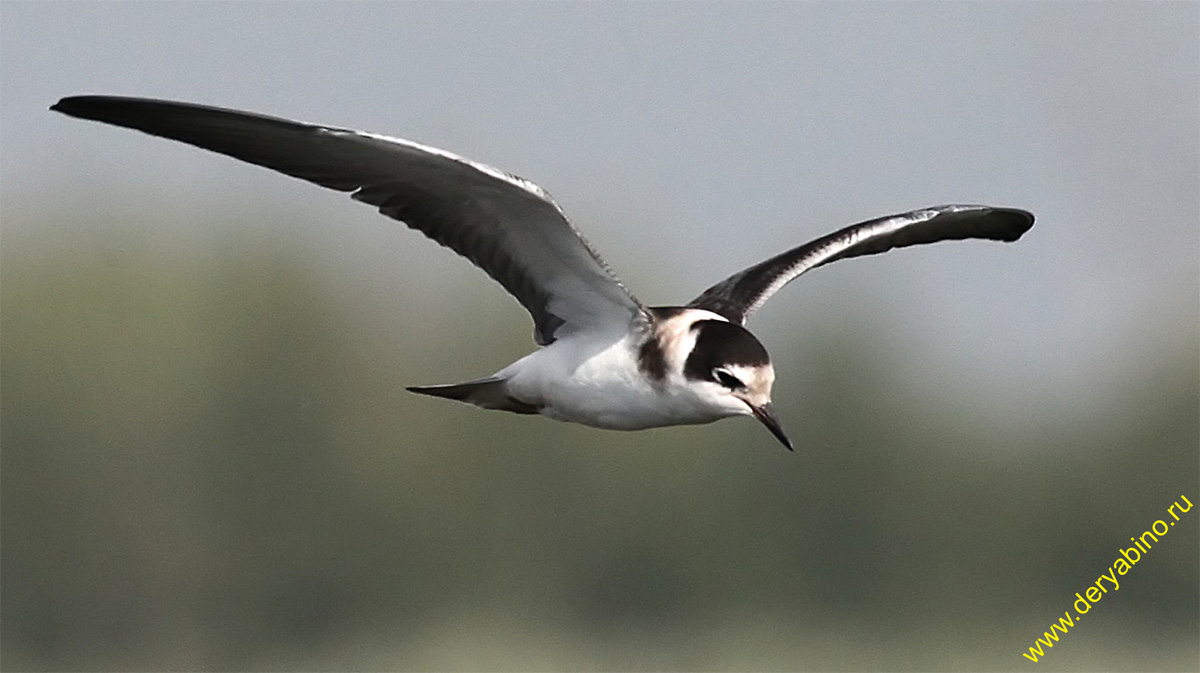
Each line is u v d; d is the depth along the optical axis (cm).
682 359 923
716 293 1037
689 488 2288
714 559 2277
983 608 2198
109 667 2372
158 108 819
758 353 924
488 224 902
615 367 930
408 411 2372
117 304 2397
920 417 2256
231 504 2373
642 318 930
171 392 2384
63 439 2373
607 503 2305
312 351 2386
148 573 2372
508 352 2347
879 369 2256
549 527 2323
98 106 816
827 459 2245
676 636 2256
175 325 2391
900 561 2225
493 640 2284
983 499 2234
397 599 2344
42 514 2377
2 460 2373
